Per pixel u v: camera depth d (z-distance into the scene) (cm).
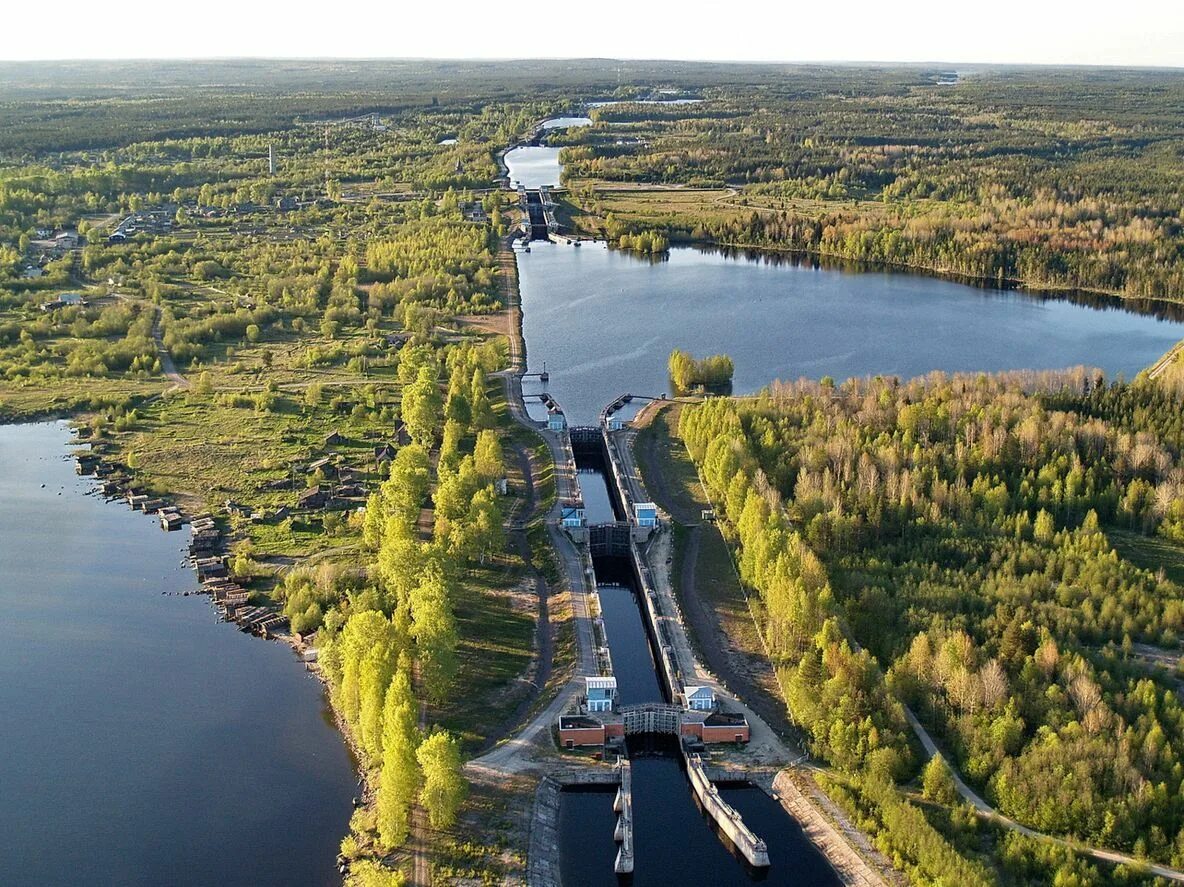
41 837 15962
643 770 18162
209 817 16350
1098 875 14138
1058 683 17500
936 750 16912
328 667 19100
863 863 15112
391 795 15212
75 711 18788
